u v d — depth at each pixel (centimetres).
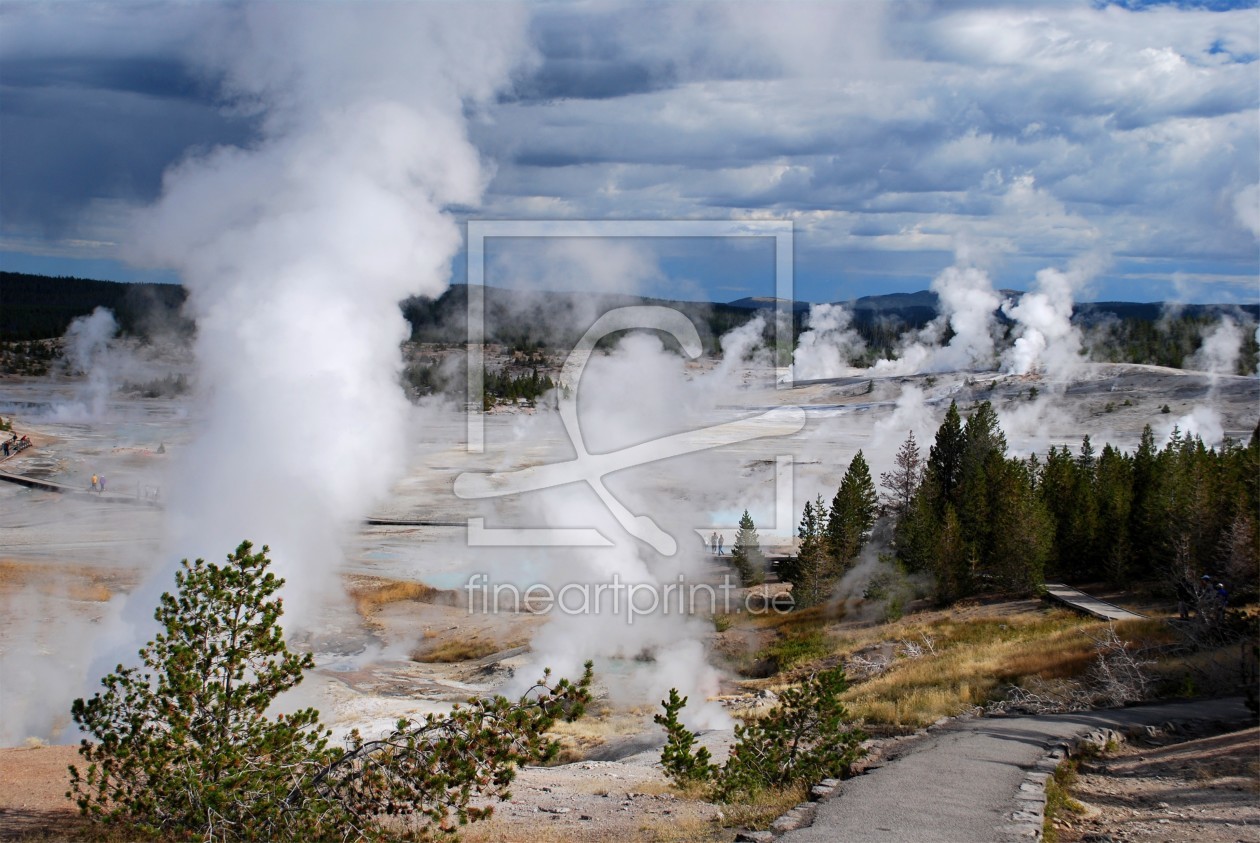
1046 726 1998
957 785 1452
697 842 1297
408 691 3359
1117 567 4494
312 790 1279
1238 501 4028
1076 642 3047
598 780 1973
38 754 2025
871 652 3722
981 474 5438
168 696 1380
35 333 18262
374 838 1269
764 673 3762
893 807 1323
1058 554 4900
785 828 1248
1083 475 5744
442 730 1410
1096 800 1473
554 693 1345
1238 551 3775
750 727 1745
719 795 1659
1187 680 2402
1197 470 4238
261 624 1438
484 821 1515
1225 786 1477
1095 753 1795
